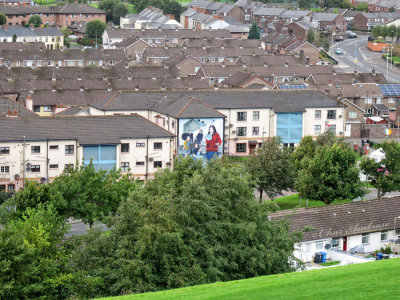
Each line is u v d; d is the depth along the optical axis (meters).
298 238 168.75
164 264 140.62
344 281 115.50
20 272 125.62
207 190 160.12
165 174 180.25
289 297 107.00
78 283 135.88
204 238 149.88
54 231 145.25
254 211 161.50
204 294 111.00
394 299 105.12
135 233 144.38
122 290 137.62
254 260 150.12
